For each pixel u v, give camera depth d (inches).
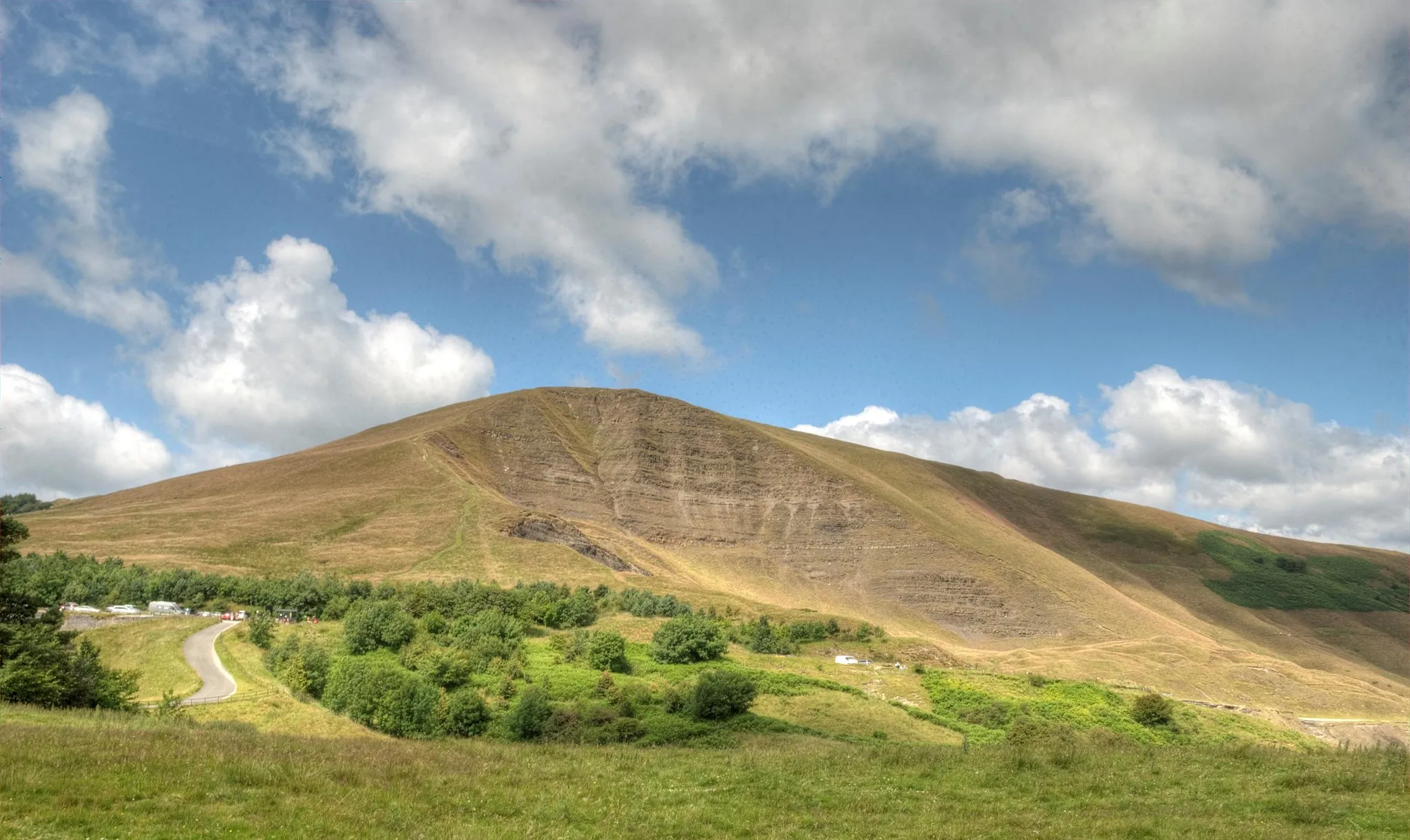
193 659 2898.6
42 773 778.8
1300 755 1138.0
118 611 3850.9
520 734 2257.6
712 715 2512.3
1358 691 5413.4
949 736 2694.4
